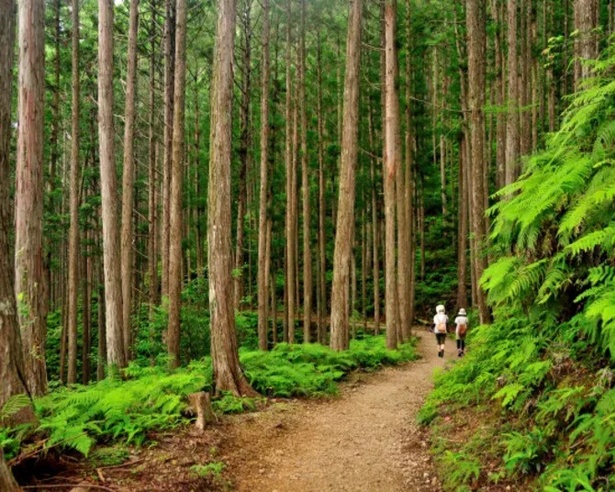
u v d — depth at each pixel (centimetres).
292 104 2350
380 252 3362
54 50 2302
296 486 530
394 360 1384
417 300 2928
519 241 536
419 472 536
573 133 528
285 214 2823
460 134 2278
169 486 455
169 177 1992
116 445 534
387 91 1614
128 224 1606
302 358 1206
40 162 888
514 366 556
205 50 2459
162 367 1109
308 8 2323
